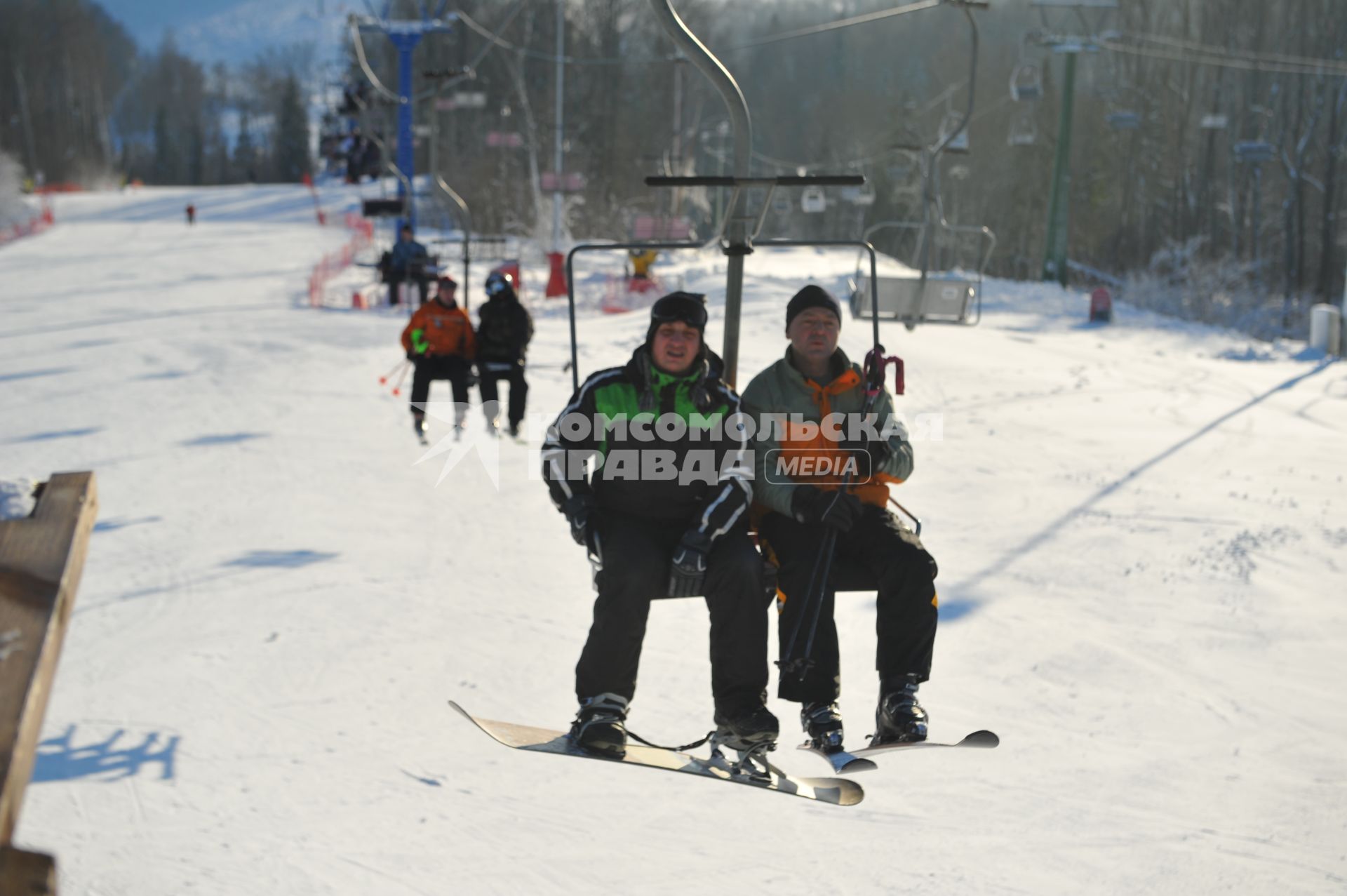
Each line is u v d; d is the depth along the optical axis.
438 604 9.94
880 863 6.16
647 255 34.75
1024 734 7.71
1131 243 73.88
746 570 4.38
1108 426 18.06
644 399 4.53
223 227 68.38
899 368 4.91
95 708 7.67
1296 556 11.48
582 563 11.23
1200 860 6.19
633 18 89.62
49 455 15.08
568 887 5.84
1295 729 7.79
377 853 6.09
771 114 122.31
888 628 4.62
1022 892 5.89
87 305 32.66
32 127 142.25
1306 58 63.00
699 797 6.91
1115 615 9.91
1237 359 26.53
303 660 8.61
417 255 32.62
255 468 14.53
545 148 66.50
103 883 5.66
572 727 4.32
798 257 42.41
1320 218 66.81
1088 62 89.00
